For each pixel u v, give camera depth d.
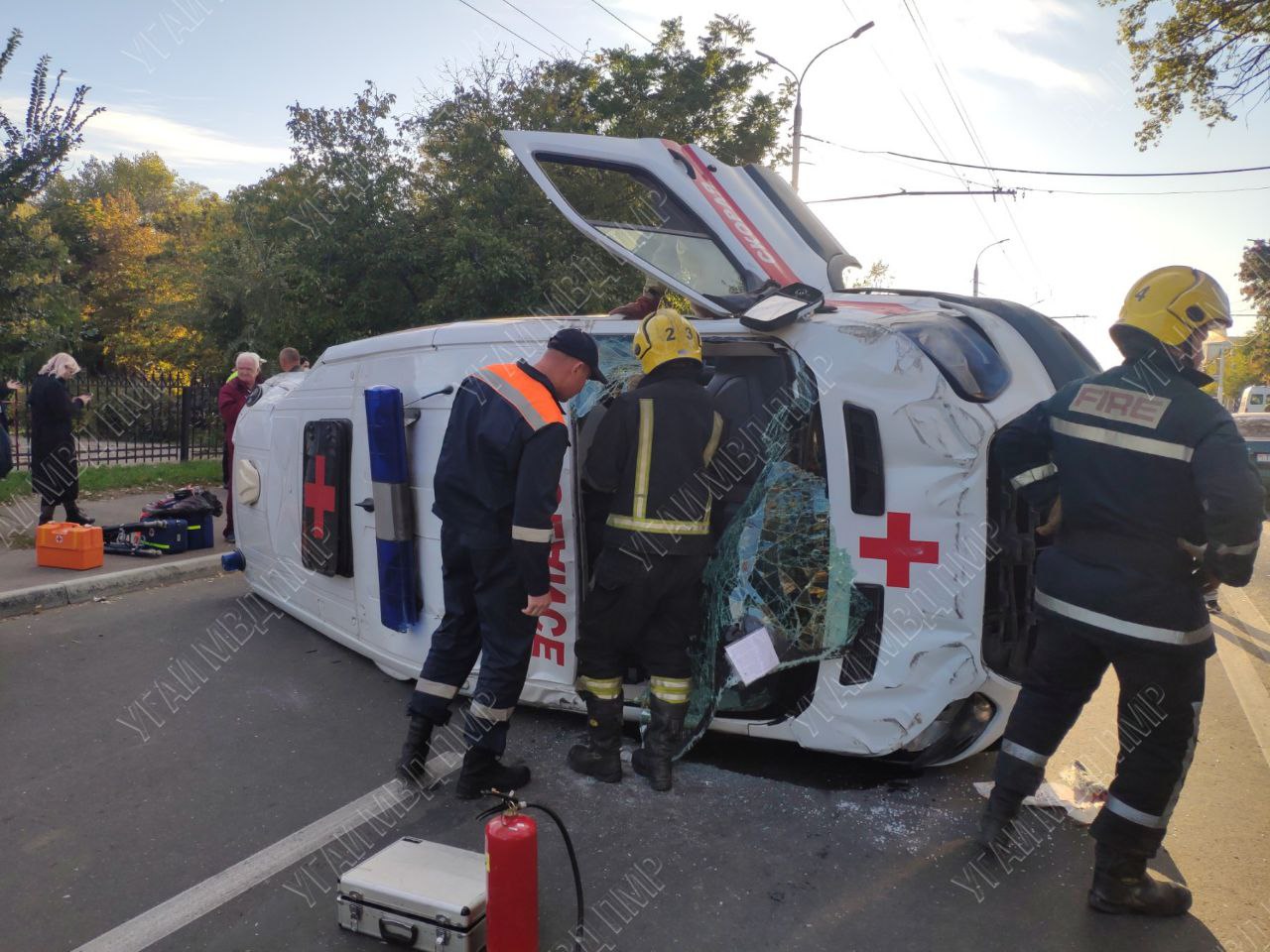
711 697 3.53
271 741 3.90
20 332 10.56
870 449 3.20
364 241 15.86
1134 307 2.61
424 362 4.15
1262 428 13.18
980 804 3.33
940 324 3.33
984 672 3.17
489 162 15.83
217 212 34.69
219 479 12.04
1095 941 2.54
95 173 51.38
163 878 2.84
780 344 3.54
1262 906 2.72
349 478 4.66
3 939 2.51
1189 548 2.55
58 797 3.36
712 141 17.81
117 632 5.42
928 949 2.50
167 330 29.58
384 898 2.49
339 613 4.89
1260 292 29.66
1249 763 3.84
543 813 3.24
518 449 3.13
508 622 3.27
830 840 3.07
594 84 17.45
